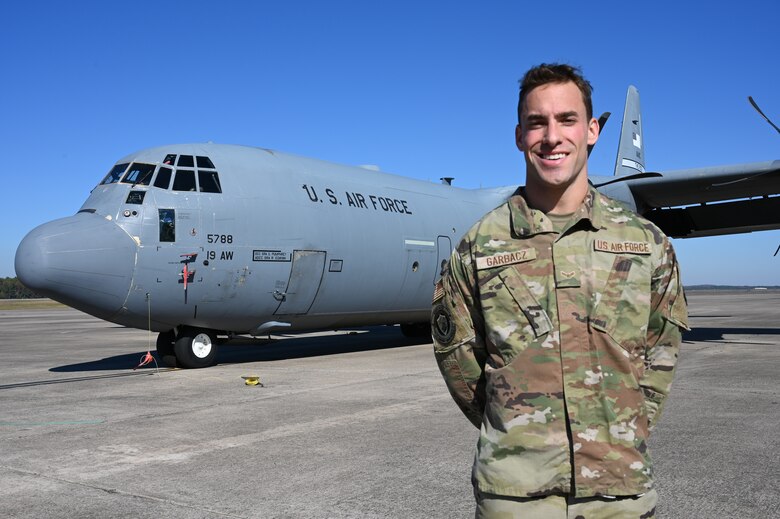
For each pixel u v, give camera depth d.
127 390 9.58
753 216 18.23
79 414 7.81
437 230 15.58
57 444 6.38
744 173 15.84
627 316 2.10
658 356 2.20
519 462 2.07
